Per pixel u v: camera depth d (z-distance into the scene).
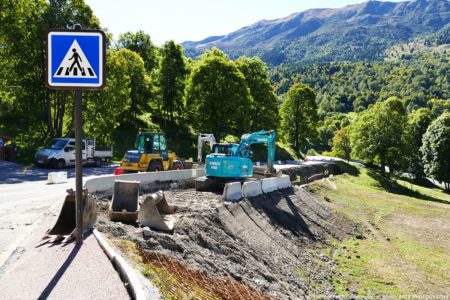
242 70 60.62
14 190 18.47
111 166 36.19
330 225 24.56
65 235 9.04
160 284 7.25
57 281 6.37
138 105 57.19
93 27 37.12
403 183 56.03
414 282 16.67
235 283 10.48
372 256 19.84
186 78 58.59
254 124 61.31
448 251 22.27
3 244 8.98
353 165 59.91
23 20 33.69
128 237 9.95
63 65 7.30
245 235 16.84
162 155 25.77
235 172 23.33
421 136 66.56
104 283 6.33
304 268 16.28
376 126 58.09
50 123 37.88
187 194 21.25
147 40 70.31
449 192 55.09
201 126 50.56
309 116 70.88
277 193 25.48
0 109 45.06
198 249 11.95
